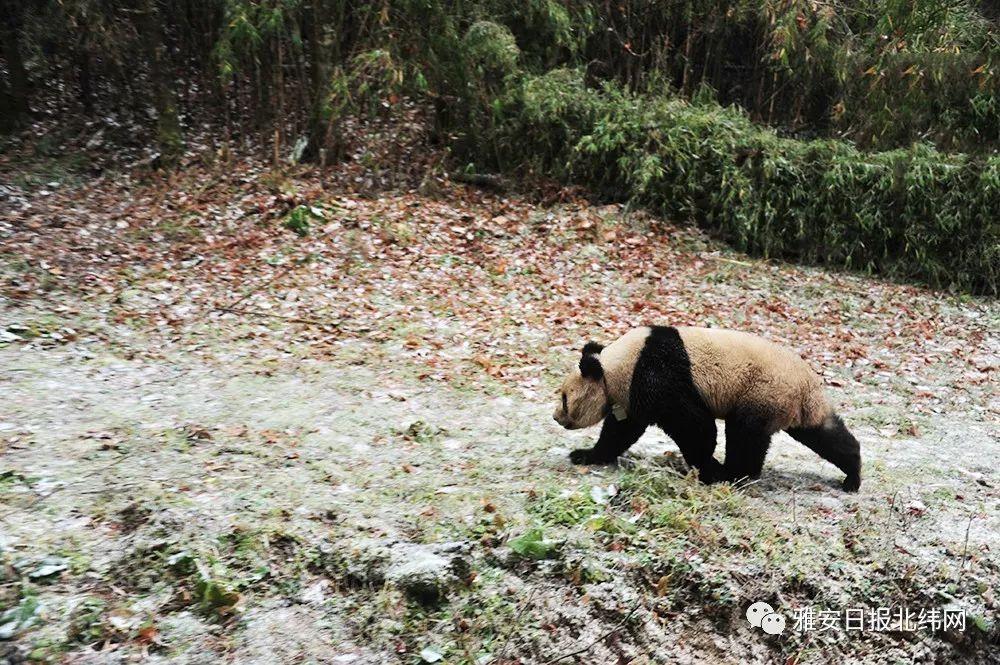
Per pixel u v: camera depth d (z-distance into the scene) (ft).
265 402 20.06
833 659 13.69
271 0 37.93
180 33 42.98
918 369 27.37
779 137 43.29
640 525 14.70
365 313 27.71
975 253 37.73
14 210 34.14
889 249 39.09
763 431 15.78
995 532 15.65
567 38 42.91
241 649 11.93
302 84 40.37
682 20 45.44
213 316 26.48
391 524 14.21
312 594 12.85
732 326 30.17
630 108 40.91
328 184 38.11
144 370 21.86
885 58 40.65
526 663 12.60
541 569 13.66
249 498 14.60
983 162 39.01
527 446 18.33
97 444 16.48
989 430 22.13
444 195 39.09
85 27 41.27
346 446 17.54
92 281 28.30
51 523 13.47
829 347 28.86
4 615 11.66
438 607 12.97
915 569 14.52
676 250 37.11
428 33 39.37
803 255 38.91
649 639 13.30
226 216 34.45
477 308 29.25
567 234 36.45
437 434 18.70
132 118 42.78
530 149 41.19
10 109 41.04
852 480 16.83
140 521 13.65
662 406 15.87
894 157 39.27
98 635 11.72
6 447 15.92
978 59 41.01
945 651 14.02
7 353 21.85
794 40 42.37
